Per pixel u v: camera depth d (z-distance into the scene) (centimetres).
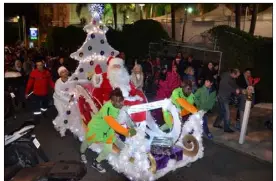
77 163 468
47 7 4378
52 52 2669
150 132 528
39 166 472
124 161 504
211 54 1380
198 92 696
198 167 603
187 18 2147
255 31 1803
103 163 617
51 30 2716
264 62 1102
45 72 963
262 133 797
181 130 541
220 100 801
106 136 534
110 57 754
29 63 1257
